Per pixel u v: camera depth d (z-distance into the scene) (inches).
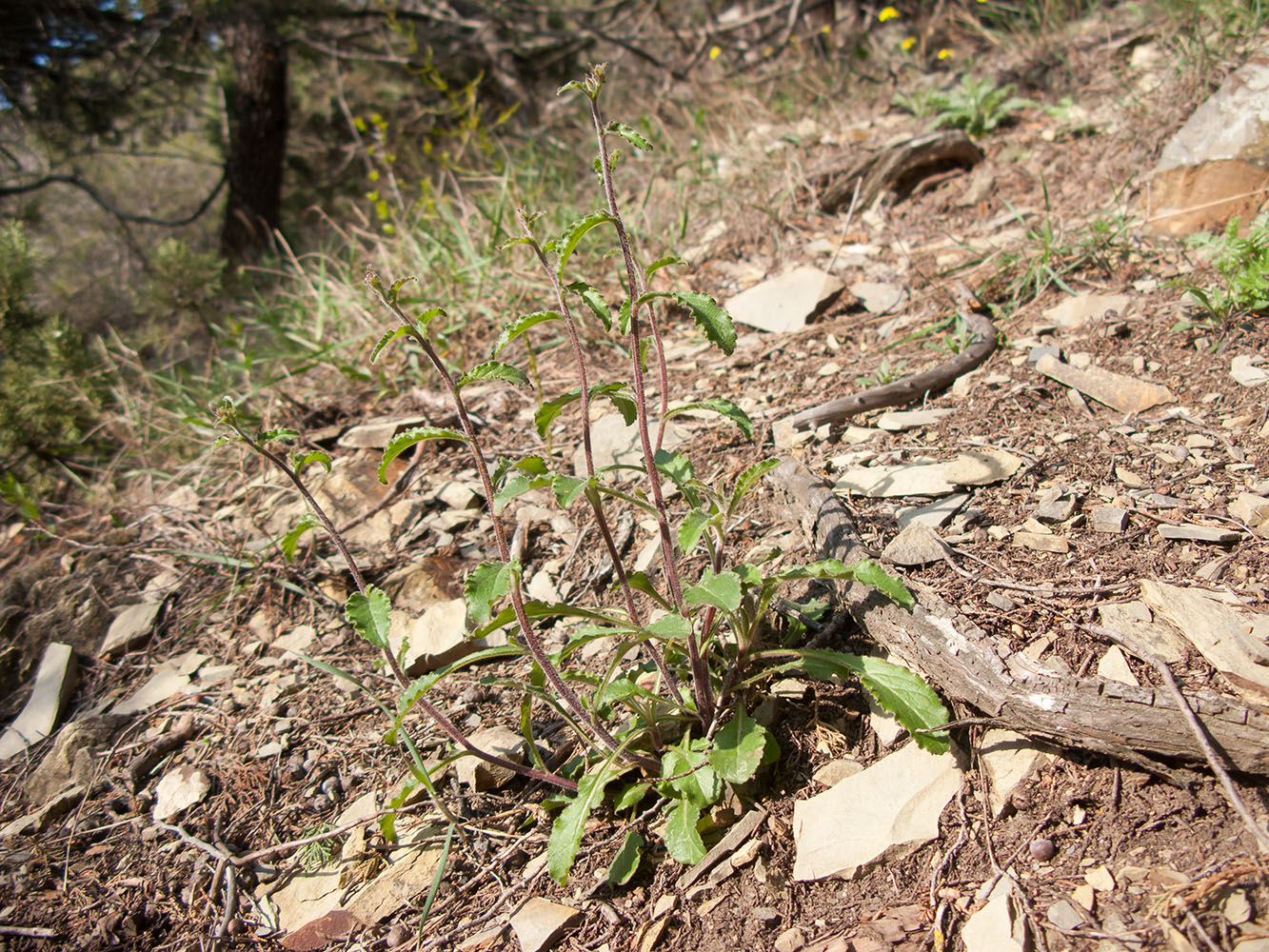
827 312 39.0
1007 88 49.8
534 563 29.5
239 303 58.9
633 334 18.9
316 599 30.4
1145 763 18.4
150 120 89.7
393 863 22.1
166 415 43.4
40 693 29.2
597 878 20.8
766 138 55.7
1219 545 22.7
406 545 31.5
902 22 74.4
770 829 20.6
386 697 26.5
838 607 23.9
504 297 44.1
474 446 19.1
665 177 53.8
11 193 77.4
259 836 23.7
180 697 28.2
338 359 41.8
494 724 24.7
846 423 31.2
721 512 20.6
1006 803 19.4
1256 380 27.7
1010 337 33.6
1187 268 34.3
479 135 59.7
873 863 19.4
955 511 25.8
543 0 103.5
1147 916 16.9
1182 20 48.3
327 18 87.0
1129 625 20.8
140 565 33.8
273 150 80.5
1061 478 26.2
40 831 25.0
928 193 45.7
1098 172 42.1
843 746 21.7
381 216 53.2
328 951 20.8
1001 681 19.4
